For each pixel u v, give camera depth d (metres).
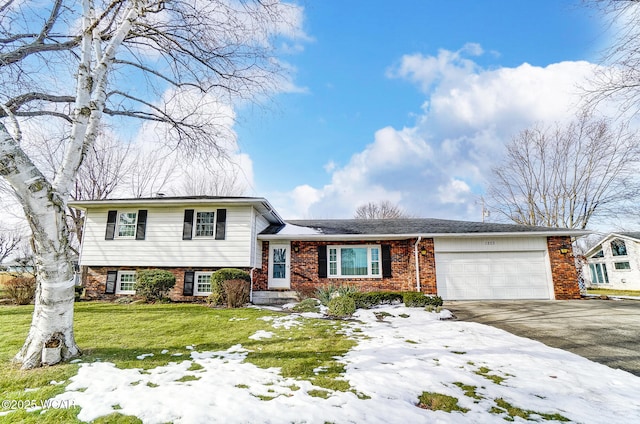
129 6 5.95
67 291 4.96
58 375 4.26
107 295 12.64
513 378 4.37
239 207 12.73
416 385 4.12
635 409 3.46
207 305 10.93
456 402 3.65
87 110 5.30
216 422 3.08
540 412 3.42
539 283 12.48
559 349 5.70
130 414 3.23
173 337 6.56
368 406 3.49
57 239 4.77
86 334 6.62
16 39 5.46
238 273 11.26
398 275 13.57
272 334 6.91
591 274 26.53
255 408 3.39
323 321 8.39
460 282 12.71
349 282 13.60
